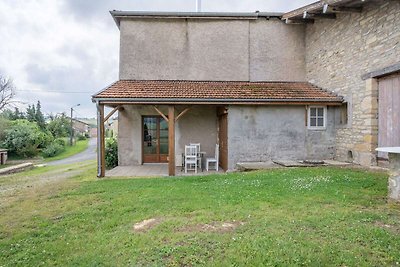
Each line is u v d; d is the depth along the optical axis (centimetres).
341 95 1017
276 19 1303
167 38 1291
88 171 1224
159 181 782
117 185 745
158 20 1288
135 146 1267
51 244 379
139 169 1125
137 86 1120
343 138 1012
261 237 349
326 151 1073
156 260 310
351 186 595
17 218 500
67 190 712
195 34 1295
